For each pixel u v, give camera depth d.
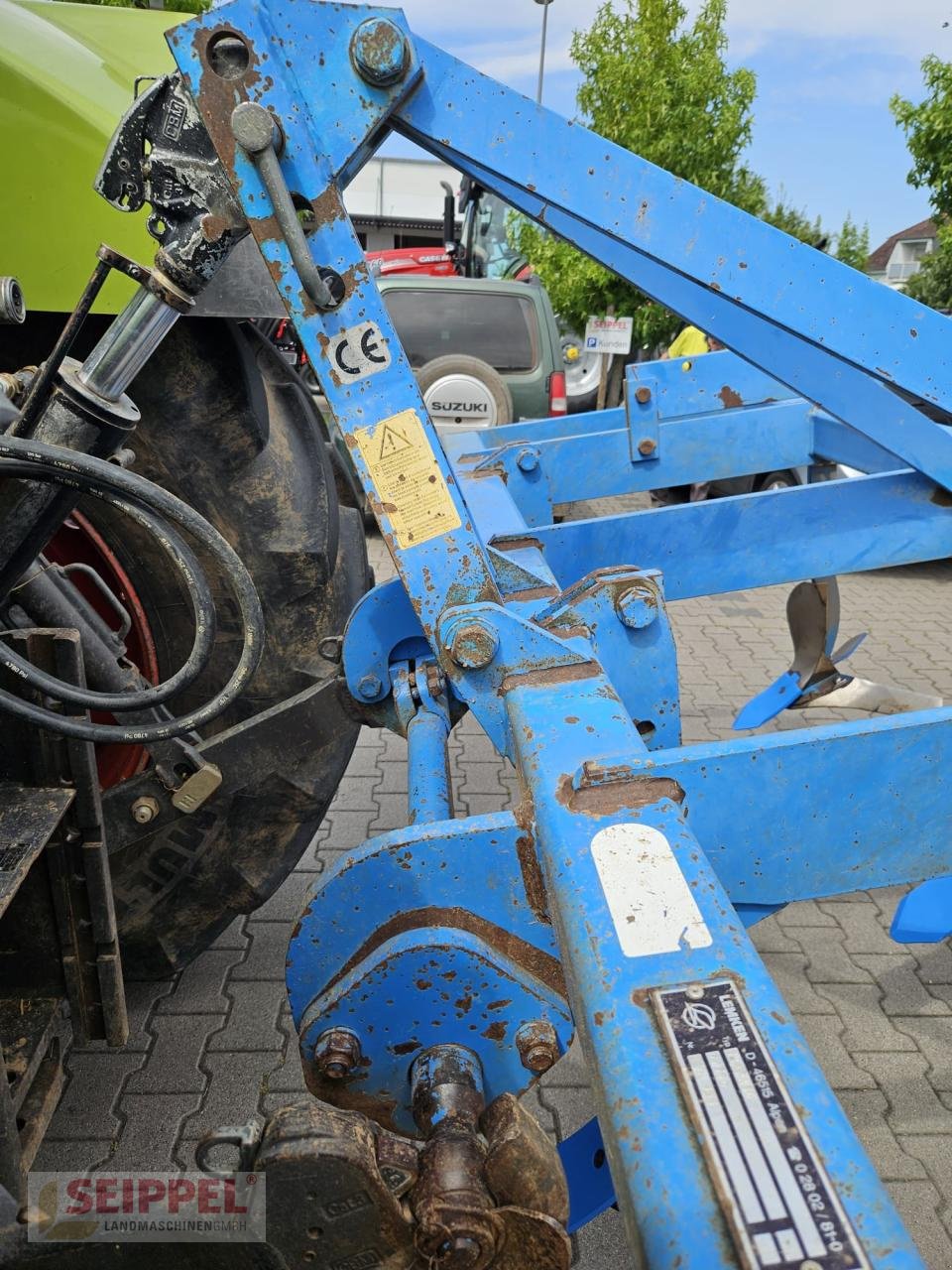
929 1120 2.08
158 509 1.24
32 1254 1.09
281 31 1.44
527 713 1.42
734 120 10.59
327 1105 1.06
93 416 1.37
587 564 2.59
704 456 3.35
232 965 2.50
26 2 2.18
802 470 5.96
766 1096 0.75
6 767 1.52
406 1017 1.28
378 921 1.29
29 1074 1.45
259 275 1.83
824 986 2.51
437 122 1.62
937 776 1.33
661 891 0.97
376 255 10.91
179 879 2.07
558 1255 1.04
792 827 1.32
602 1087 0.80
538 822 1.15
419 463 1.61
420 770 1.74
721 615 5.59
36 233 1.74
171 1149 1.94
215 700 1.32
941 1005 2.44
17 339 1.93
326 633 2.11
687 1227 0.68
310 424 2.16
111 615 2.06
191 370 1.89
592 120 11.17
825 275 1.66
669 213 1.65
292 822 2.12
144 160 1.43
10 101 1.68
